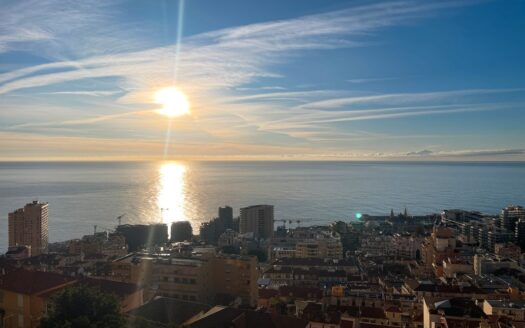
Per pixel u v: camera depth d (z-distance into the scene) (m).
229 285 139.75
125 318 67.69
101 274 161.50
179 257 145.88
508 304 130.75
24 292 85.94
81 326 59.62
